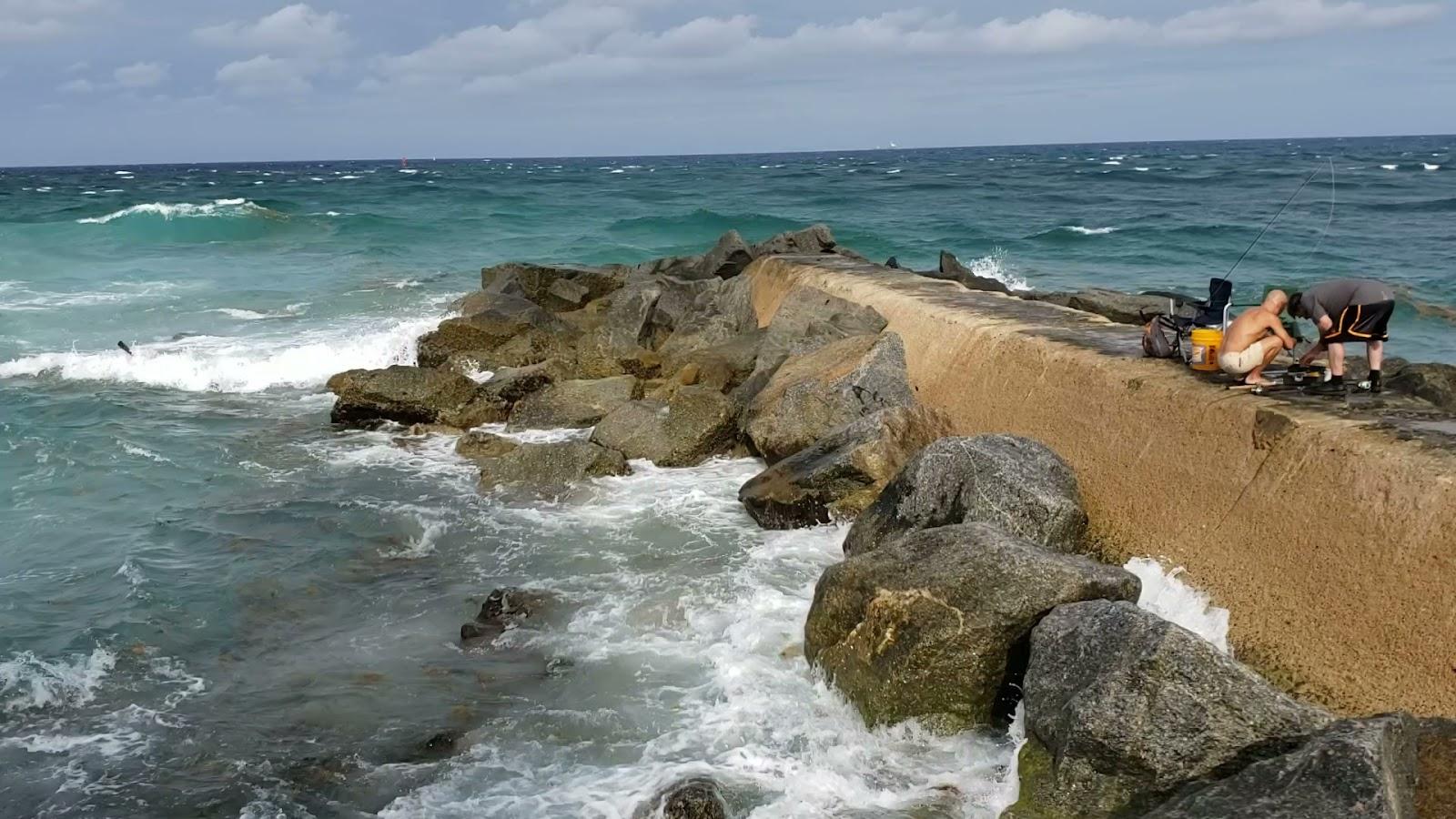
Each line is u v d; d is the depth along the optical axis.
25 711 7.09
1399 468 6.32
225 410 15.16
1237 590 6.98
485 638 8.06
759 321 17.81
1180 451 7.98
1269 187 56.59
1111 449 8.69
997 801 5.94
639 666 7.56
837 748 6.50
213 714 7.06
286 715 7.04
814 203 53.03
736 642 7.80
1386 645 5.94
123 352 17.70
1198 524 7.55
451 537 10.10
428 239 36.41
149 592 8.88
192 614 8.54
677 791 5.84
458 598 8.81
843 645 6.93
